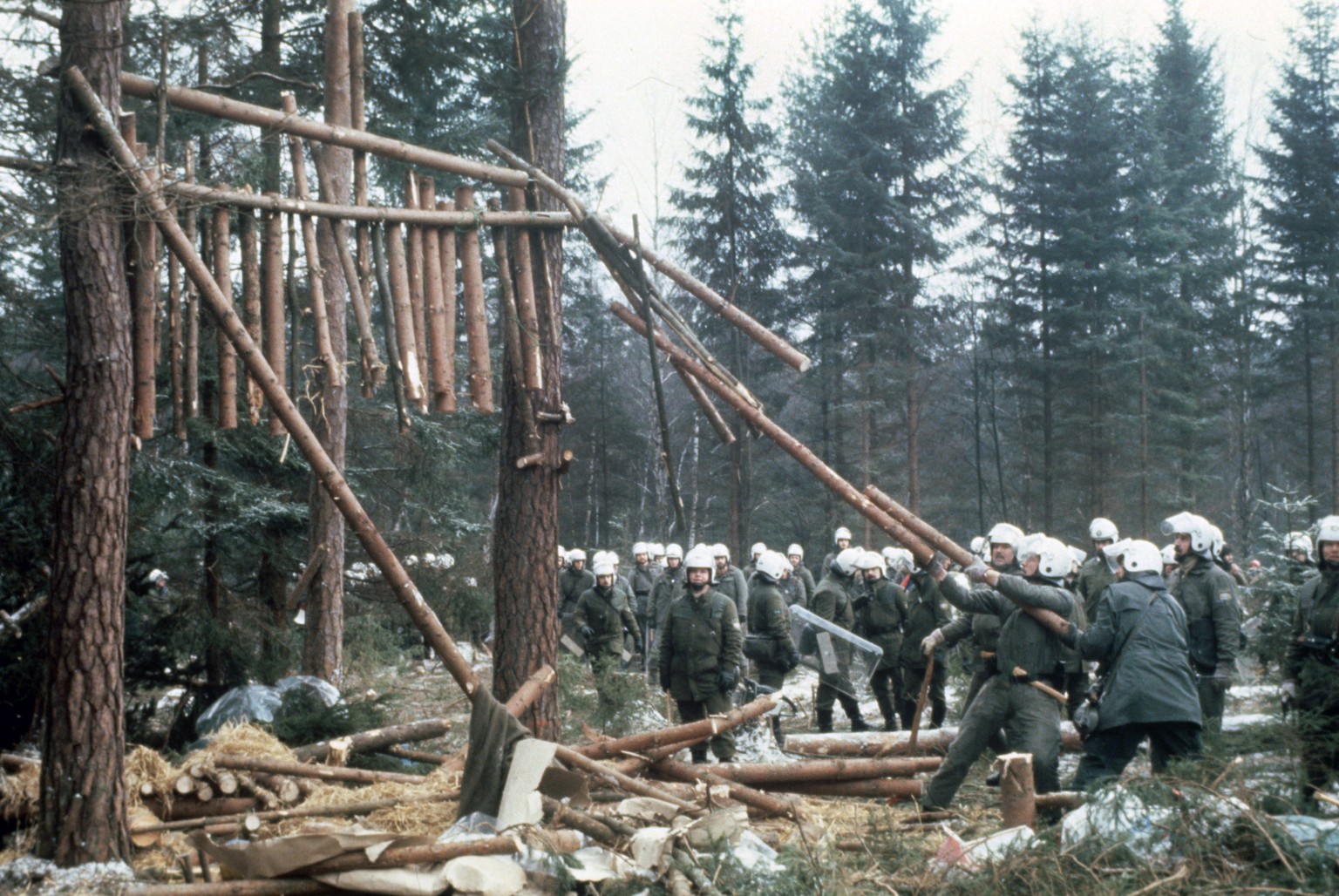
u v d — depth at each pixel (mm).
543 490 8250
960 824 7195
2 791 6219
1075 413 33344
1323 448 39156
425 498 14891
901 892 5555
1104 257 33438
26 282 8266
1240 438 36781
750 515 32094
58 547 5672
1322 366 37812
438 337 7246
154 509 10406
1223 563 9828
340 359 10477
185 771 6645
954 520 35625
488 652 16688
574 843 5828
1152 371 32594
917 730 8719
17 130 6211
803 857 5590
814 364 32375
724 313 8102
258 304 6676
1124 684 6762
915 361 31766
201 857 5453
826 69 33562
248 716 9094
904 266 31875
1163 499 32312
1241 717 9148
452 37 12211
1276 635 9617
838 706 14094
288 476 12820
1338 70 37906
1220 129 40406
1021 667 7219
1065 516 34500
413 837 5449
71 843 5547
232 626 10734
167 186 5992
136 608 10555
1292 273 37219
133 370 6184
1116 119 37312
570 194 7953
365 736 8164
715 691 9414
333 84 7070
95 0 5789
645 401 40906
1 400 8328
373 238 7121
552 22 8844
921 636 11570
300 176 6852
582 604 13617
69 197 5633
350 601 14609
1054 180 34500
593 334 39469
